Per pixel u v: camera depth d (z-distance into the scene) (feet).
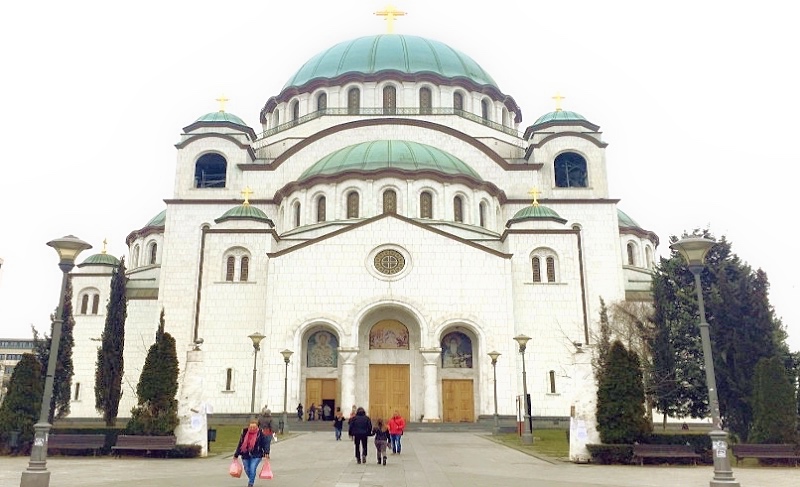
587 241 173.58
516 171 184.03
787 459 77.10
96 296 190.49
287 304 144.87
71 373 144.25
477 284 147.54
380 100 201.05
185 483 56.34
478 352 145.28
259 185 181.16
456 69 211.20
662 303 123.03
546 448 94.27
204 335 147.54
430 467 70.59
